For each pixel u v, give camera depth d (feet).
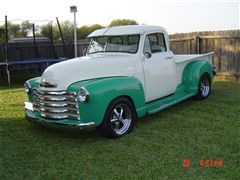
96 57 17.30
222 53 31.89
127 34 17.99
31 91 17.11
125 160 13.01
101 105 14.35
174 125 17.26
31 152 14.30
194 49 34.17
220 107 20.61
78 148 14.55
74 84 14.70
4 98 26.94
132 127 16.31
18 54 43.06
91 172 12.12
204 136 15.31
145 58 17.83
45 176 11.96
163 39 19.54
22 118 20.13
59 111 14.93
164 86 19.42
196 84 21.54
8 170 12.56
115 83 15.14
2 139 16.21
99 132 15.30
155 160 12.88
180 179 11.28
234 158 12.75
